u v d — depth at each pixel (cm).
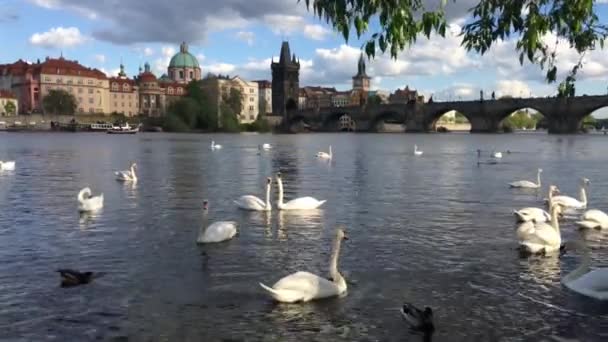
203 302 1245
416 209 2556
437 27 678
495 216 2369
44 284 1366
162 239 1877
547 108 16425
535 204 2728
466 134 18075
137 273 1463
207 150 8012
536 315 1180
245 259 1611
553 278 1433
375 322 1138
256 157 6525
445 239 1895
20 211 2464
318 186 3541
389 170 4784
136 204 2680
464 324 1133
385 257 1645
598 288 1289
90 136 14912
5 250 1716
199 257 1633
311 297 1251
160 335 1069
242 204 2525
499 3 771
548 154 7119
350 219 2281
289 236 1931
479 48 800
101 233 1977
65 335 1066
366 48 680
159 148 8519
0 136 14575
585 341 1055
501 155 6575
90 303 1234
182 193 3120
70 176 4106
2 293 1297
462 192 3212
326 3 688
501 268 1526
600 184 3669
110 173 4362
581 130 17225
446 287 1361
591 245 1798
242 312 1186
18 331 1082
